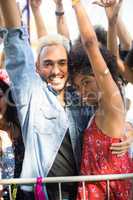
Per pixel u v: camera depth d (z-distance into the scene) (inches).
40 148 64.2
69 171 64.4
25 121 64.9
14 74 64.7
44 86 66.2
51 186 64.6
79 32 64.9
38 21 73.8
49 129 64.6
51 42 68.0
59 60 66.7
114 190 61.3
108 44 71.5
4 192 65.4
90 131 61.8
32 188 64.6
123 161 61.2
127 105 69.3
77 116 65.9
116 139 60.2
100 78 58.1
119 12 72.7
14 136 69.6
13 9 62.5
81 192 61.7
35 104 64.8
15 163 68.0
